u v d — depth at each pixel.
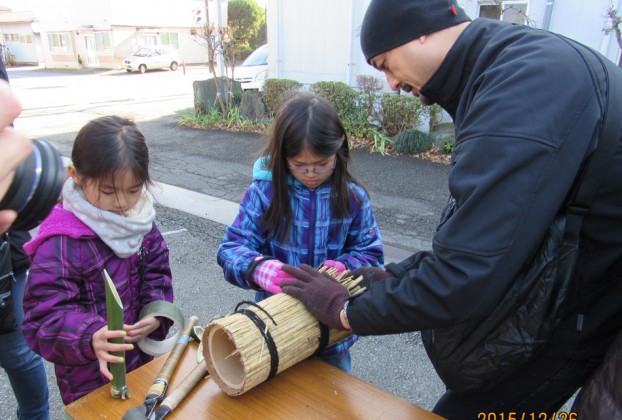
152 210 1.48
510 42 0.94
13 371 1.68
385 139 7.36
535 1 6.90
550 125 0.81
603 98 0.87
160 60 27.33
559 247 0.93
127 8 28.94
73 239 1.33
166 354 1.27
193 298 3.04
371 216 1.64
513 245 0.81
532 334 0.97
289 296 1.17
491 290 0.83
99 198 1.31
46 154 0.65
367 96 7.77
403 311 0.92
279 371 1.08
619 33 5.83
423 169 6.31
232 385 1.05
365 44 1.13
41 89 16.56
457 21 1.05
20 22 33.47
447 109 1.12
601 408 0.92
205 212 4.64
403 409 1.07
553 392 1.13
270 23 9.55
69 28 30.41
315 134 1.32
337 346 1.54
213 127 9.29
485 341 1.01
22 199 0.59
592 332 1.04
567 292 0.95
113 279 1.40
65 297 1.30
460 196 0.86
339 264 1.38
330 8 8.68
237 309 1.16
